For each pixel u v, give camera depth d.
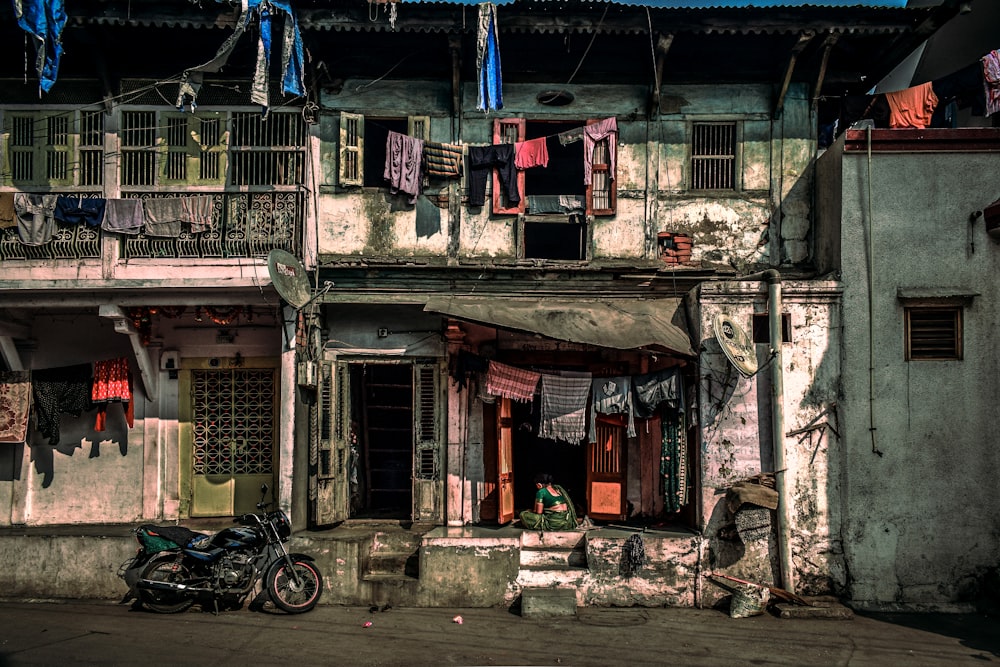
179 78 9.61
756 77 9.90
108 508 10.37
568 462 11.50
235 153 9.62
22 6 8.13
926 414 8.70
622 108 9.94
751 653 7.11
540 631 7.75
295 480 9.15
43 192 9.53
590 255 9.75
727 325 8.46
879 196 8.93
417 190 9.63
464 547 8.70
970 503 8.59
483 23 8.76
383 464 11.62
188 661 6.71
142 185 9.55
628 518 9.88
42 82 8.34
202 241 9.48
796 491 8.70
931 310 8.84
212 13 8.77
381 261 9.54
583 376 9.26
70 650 6.97
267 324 10.44
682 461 9.09
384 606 8.59
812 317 8.86
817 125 10.10
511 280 9.72
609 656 7.01
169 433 10.51
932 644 7.36
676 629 7.82
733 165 9.92
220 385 10.60
